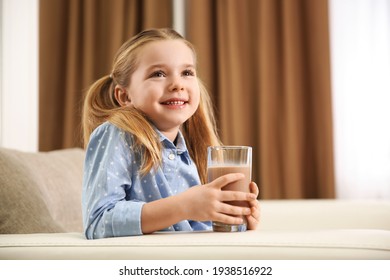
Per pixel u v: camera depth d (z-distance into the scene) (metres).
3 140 3.31
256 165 3.08
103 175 1.08
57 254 0.91
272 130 3.02
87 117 1.41
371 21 3.05
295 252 0.83
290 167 2.97
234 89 3.04
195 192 1.01
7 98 3.32
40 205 1.27
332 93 3.02
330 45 3.03
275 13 3.07
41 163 1.56
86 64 3.12
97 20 3.20
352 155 3.04
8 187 1.23
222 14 3.11
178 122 1.25
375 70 3.04
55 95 3.15
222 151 1.05
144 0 3.15
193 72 1.30
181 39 1.32
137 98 1.26
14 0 3.32
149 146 1.15
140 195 1.15
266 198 2.97
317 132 2.97
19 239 0.98
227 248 0.85
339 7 3.09
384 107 3.03
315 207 1.76
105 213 1.03
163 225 1.00
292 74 2.99
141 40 1.28
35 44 3.33
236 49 3.05
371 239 0.86
